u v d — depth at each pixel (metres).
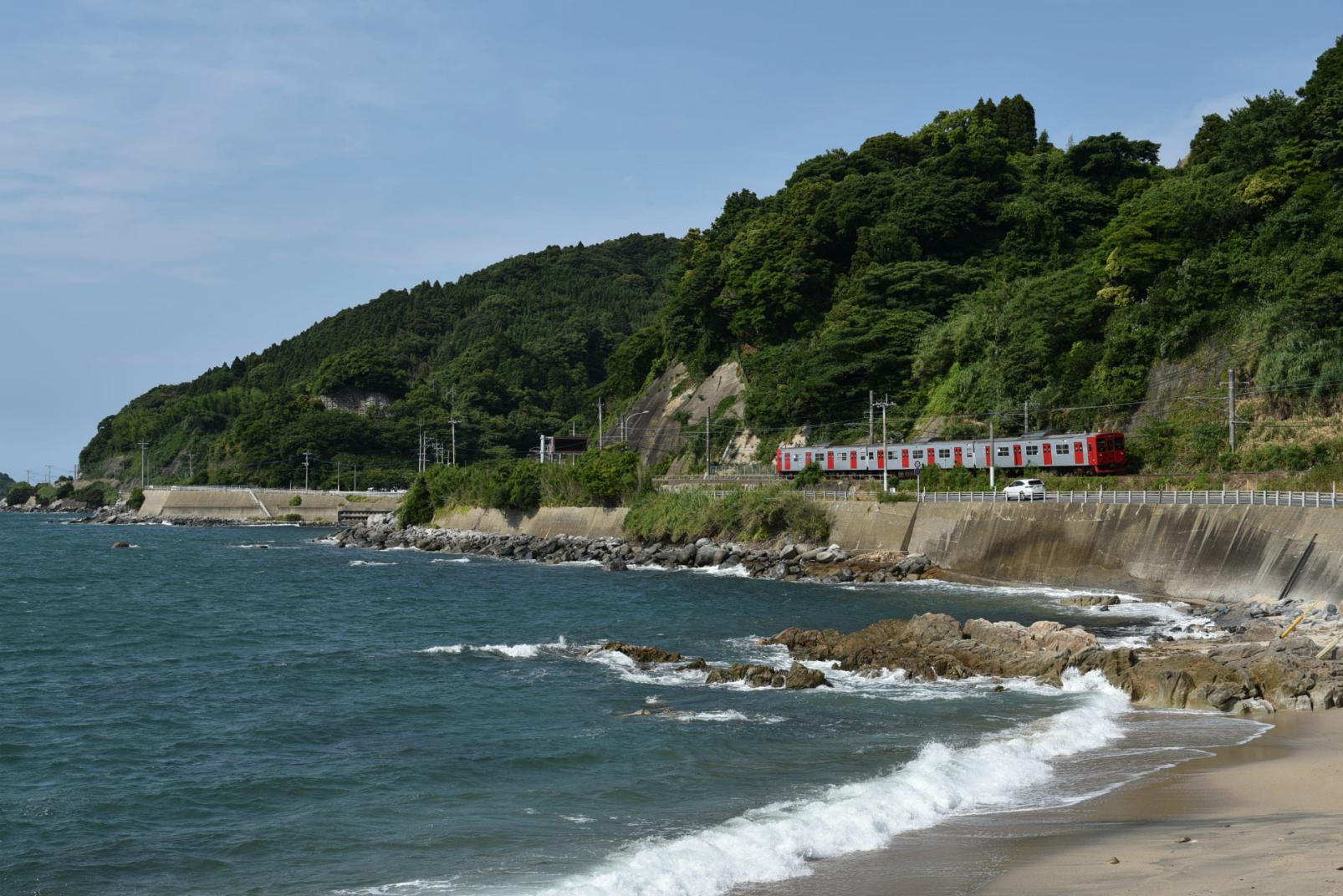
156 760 30.70
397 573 95.38
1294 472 76.31
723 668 44.00
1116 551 69.56
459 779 28.45
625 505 112.88
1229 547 62.84
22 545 138.00
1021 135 179.88
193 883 21.41
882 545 85.75
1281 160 106.12
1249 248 98.62
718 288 157.00
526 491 123.88
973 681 41.50
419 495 142.50
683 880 19.88
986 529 78.25
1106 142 151.75
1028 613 60.25
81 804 26.56
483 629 58.62
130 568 101.69
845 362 127.00
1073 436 89.12
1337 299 83.38
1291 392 83.06
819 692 39.66
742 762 29.73
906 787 25.55
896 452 103.12
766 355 143.88
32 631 56.91
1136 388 96.94
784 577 83.94
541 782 28.03
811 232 149.00
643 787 27.44
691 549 95.94
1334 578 55.62
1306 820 21.66
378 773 29.06
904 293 132.75
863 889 19.22
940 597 69.00
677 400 157.75
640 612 65.25
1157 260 103.44
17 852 23.31
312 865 22.16
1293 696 35.97
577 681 42.16
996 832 22.44
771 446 131.88
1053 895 18.08
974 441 96.50
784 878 19.97
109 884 21.44
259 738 33.12
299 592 79.44
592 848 22.70
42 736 33.53
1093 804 24.30
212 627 59.22
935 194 144.88
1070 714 34.44
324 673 44.25
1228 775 26.31
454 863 21.91
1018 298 114.12
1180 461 86.62
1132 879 18.47
